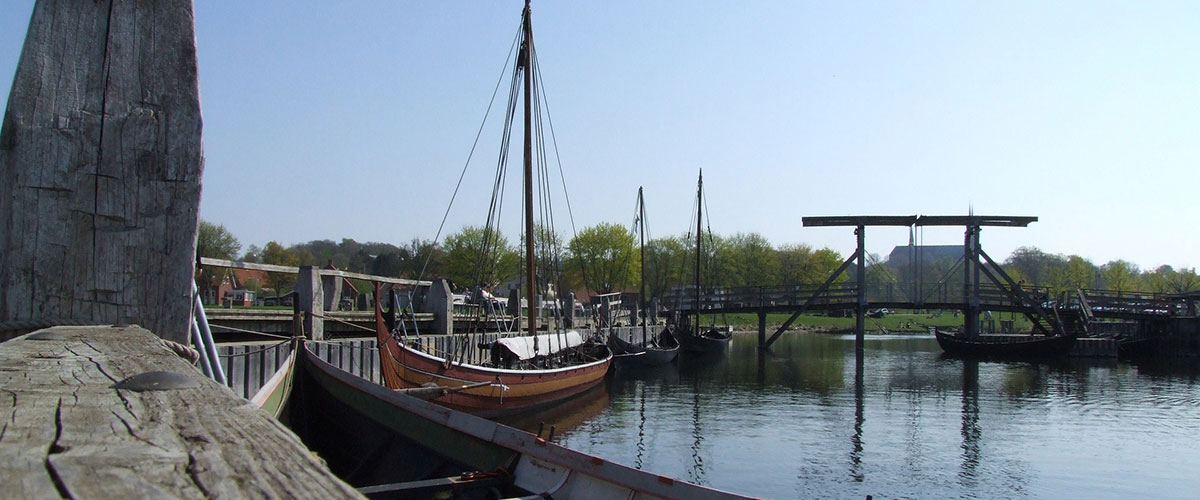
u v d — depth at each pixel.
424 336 19.72
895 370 37.47
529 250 23.70
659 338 45.44
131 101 3.89
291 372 9.88
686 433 19.22
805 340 66.44
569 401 23.67
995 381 32.50
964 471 15.32
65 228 3.72
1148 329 48.84
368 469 8.98
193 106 4.01
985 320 74.38
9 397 2.06
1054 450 17.50
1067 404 25.22
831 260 96.06
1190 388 30.16
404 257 79.31
